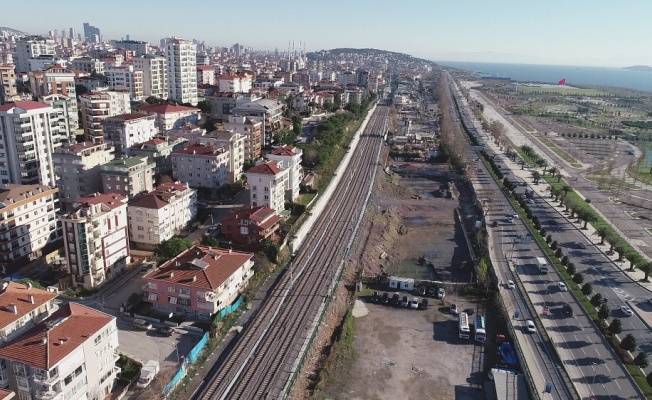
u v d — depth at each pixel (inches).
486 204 7106.3
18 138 5536.4
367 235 5925.2
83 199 4399.6
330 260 5103.3
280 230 5487.2
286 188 6412.4
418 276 5187.0
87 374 2815.0
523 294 4601.4
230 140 6791.3
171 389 3088.1
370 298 4591.5
